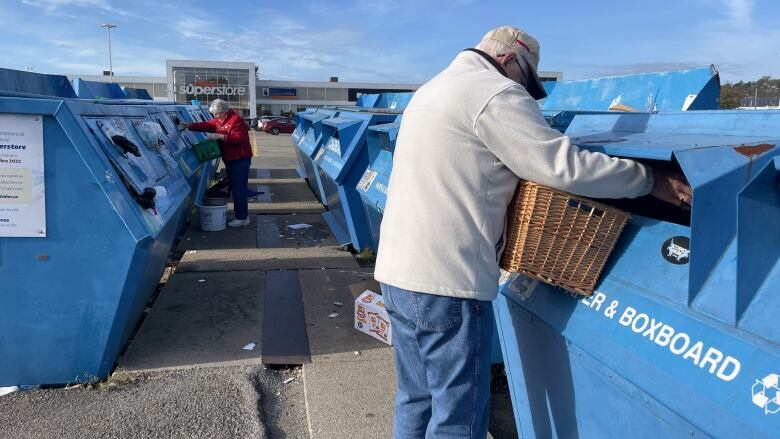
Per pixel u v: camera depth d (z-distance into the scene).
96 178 3.16
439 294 1.90
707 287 1.56
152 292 4.89
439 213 1.89
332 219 7.82
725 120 2.02
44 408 3.17
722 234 1.57
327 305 4.79
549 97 5.62
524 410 2.43
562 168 1.74
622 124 2.49
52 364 3.38
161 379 3.52
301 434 3.04
